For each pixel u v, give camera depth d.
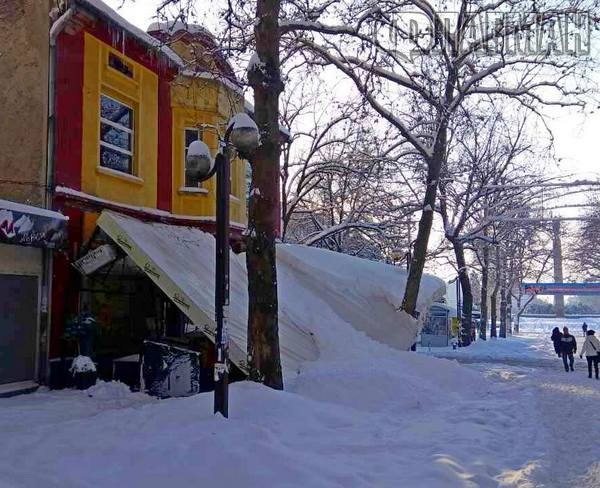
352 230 32.50
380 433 8.24
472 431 8.77
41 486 5.51
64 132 12.34
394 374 11.55
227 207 7.65
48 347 11.85
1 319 10.99
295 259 17.02
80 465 6.07
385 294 16.48
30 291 11.67
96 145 13.24
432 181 16.42
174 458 6.10
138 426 7.35
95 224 13.00
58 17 12.31
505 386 15.30
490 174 31.59
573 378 18.88
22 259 11.45
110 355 13.76
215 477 5.78
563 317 101.06
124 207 13.81
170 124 15.95
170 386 11.21
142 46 14.69
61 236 11.35
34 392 11.34
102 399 10.73
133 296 14.91
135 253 11.59
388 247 31.72
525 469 6.90
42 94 12.02
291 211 28.89
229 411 7.88
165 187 15.65
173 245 12.88
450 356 30.09
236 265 15.67
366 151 27.36
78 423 7.59
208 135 16.23
